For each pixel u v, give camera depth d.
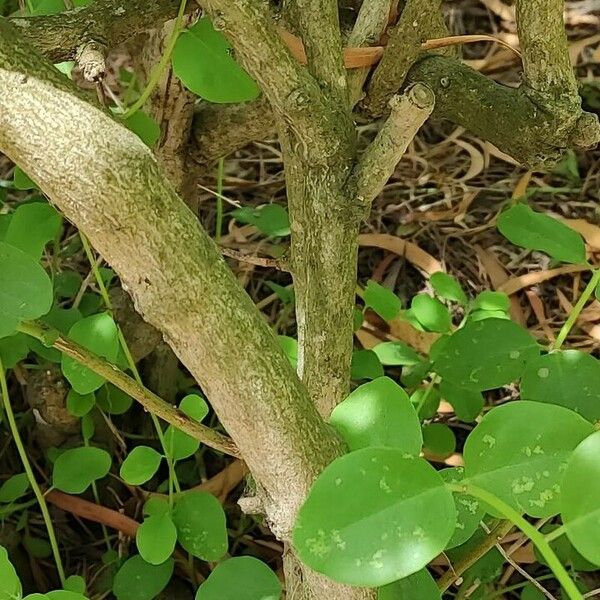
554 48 0.31
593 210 0.73
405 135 0.27
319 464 0.25
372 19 0.33
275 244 0.68
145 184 0.22
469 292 0.68
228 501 0.53
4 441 0.54
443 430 0.48
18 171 0.40
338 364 0.32
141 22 0.32
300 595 0.31
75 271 0.59
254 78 0.28
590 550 0.20
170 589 0.49
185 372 0.59
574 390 0.35
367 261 0.70
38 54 0.22
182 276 0.23
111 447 0.54
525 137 0.33
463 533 0.29
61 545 0.52
